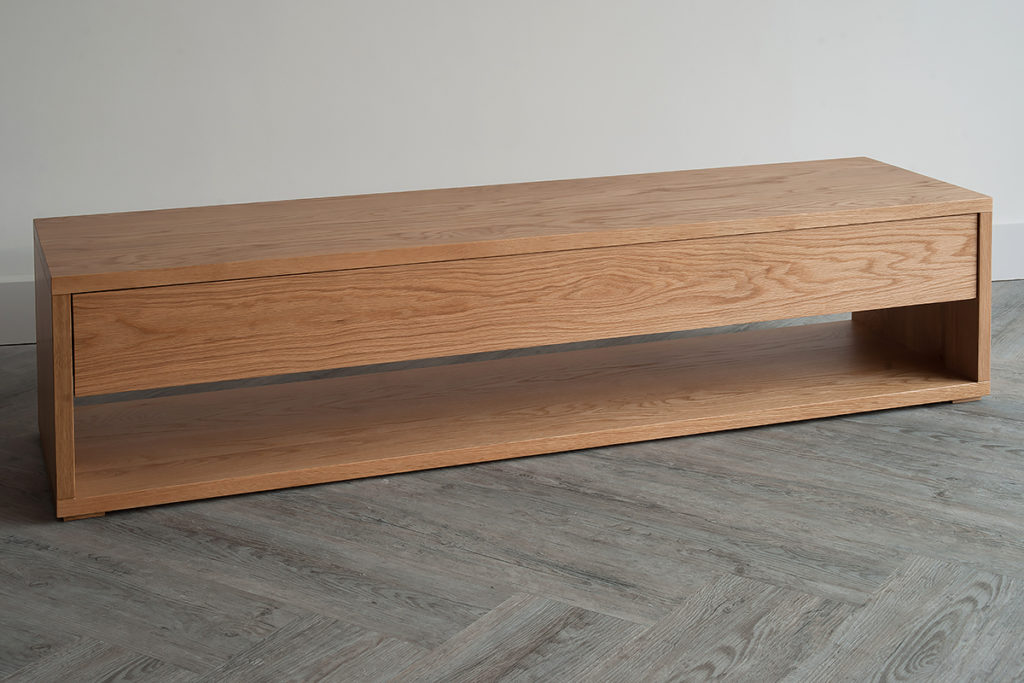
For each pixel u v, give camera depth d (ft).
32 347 9.59
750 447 7.16
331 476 6.75
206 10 9.42
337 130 9.88
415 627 5.22
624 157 10.37
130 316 6.18
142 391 8.47
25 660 5.01
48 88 9.32
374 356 6.64
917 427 7.40
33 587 5.64
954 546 5.84
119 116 9.50
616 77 10.16
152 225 7.22
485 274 6.68
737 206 7.29
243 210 7.63
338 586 5.59
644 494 6.53
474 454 6.97
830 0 10.22
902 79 10.48
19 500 6.64
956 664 4.83
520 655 4.99
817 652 4.95
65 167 9.52
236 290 6.32
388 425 7.36
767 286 7.13
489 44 9.91
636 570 5.68
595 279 6.85
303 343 6.51
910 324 8.44
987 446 7.07
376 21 9.70
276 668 4.92
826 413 7.51
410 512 6.38
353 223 7.16
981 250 7.45
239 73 9.61
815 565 5.68
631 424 7.23
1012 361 8.60
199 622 5.29
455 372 8.36
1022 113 10.66
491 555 5.87
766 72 10.33
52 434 6.35
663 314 7.02
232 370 6.43
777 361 8.32
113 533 6.21
